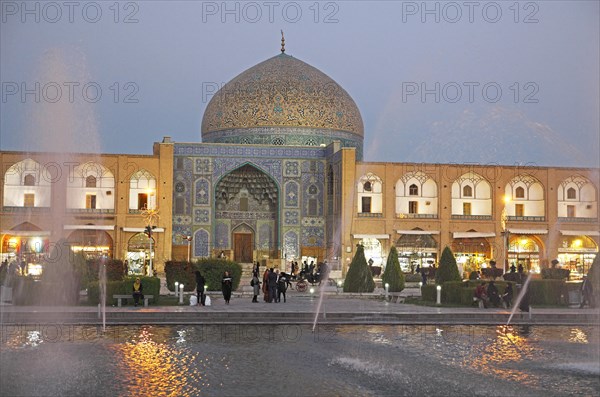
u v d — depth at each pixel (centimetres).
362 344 1032
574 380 781
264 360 889
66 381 758
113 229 2905
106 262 1673
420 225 2970
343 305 1617
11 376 787
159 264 2919
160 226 2936
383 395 706
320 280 2308
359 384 752
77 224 2892
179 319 1297
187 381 762
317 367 844
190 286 1973
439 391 725
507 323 1328
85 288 1588
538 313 1388
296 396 700
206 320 1290
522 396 708
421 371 823
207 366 846
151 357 905
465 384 756
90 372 805
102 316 1297
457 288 1642
